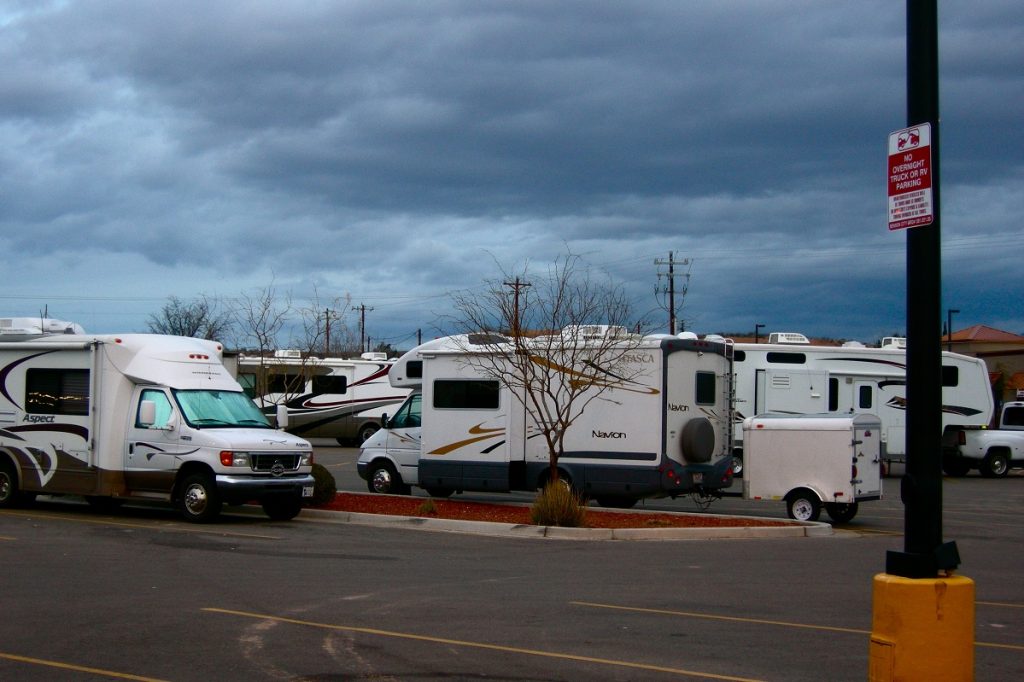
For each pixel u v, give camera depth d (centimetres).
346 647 852
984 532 1867
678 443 1983
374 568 1290
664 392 1961
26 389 1891
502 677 765
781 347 3058
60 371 1861
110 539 1531
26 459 1881
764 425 1950
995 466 3378
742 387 3025
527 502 2266
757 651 860
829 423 1906
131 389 1830
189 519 1748
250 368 3809
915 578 539
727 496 2044
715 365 2072
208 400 1823
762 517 1972
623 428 1986
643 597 1110
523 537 1664
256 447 1745
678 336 2033
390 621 961
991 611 1074
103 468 1803
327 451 3941
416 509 1942
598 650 856
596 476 2005
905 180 564
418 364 2516
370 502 2036
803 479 1917
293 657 816
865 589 1176
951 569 545
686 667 804
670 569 1319
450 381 2158
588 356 2009
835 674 788
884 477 3266
